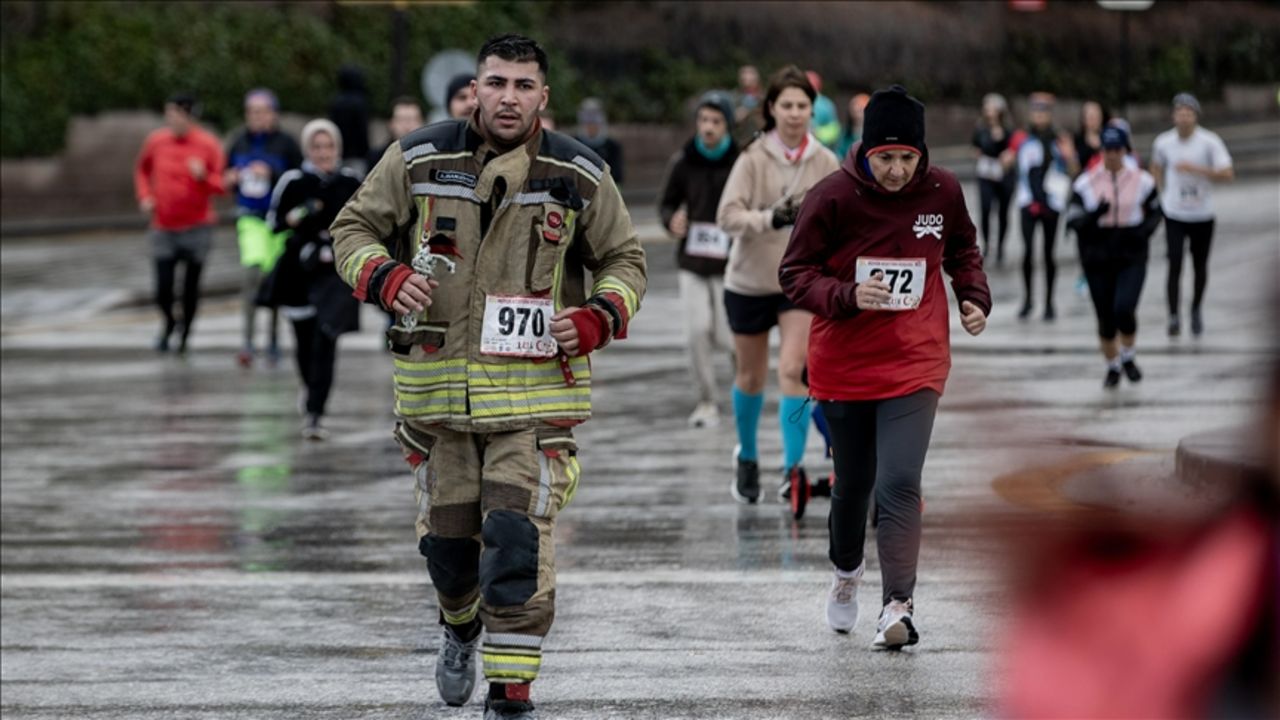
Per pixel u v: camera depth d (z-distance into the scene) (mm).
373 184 12414
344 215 12453
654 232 71500
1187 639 2865
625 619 16734
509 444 12180
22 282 56625
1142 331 40688
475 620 13266
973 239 15500
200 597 18328
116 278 57406
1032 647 2955
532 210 12211
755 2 107312
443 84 59688
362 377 36625
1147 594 2891
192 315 41719
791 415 21188
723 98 27266
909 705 13648
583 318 12039
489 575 11938
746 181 20938
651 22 103438
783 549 19812
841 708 13602
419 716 13805
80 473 26188
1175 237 39500
